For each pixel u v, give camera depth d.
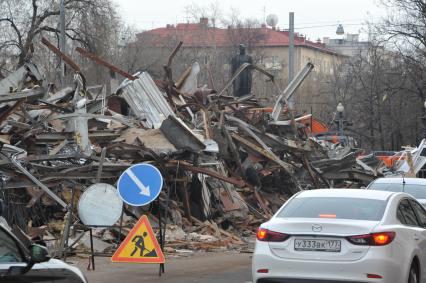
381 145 87.38
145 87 29.72
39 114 25.88
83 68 66.56
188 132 25.12
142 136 25.47
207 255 21.48
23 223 21.39
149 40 90.69
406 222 13.53
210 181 27.73
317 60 158.12
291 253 12.52
